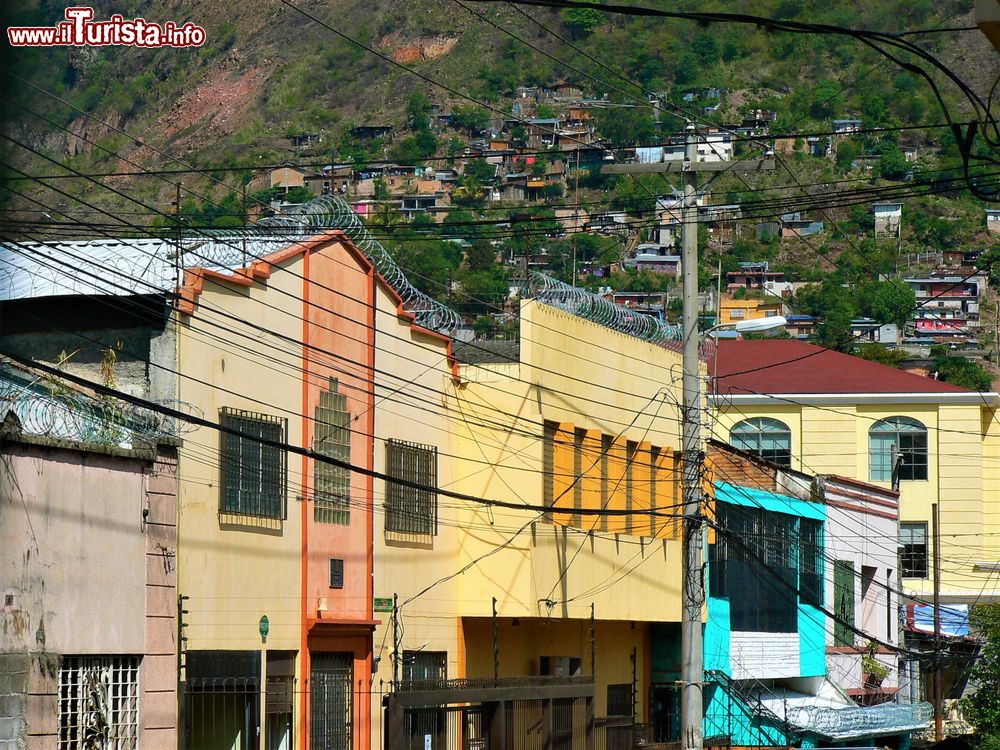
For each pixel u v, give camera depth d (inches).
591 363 2709.2
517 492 2450.8
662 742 2965.1
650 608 2815.0
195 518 1846.7
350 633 2148.1
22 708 1545.3
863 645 4190.5
